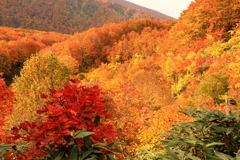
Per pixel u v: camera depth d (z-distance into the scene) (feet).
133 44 237.25
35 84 42.91
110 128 5.01
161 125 28.53
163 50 162.81
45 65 47.09
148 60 139.13
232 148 4.60
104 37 274.16
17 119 26.30
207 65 79.61
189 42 130.52
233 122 4.99
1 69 188.55
